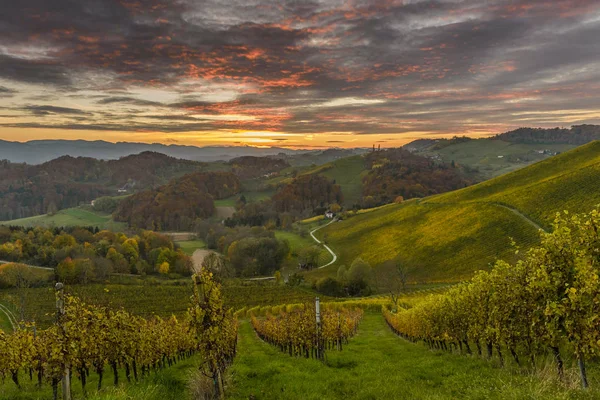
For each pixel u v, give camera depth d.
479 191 139.25
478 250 98.31
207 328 12.62
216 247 164.12
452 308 21.31
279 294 86.81
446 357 18.58
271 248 132.38
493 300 16.39
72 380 19.22
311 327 21.75
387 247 125.06
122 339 17.70
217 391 12.41
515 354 15.21
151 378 15.77
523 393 9.71
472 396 10.56
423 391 12.06
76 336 13.77
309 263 128.62
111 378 19.66
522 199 108.00
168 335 23.27
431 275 97.19
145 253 145.62
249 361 18.34
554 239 12.27
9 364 17.67
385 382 13.50
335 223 184.50
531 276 13.02
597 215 11.02
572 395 9.55
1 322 61.97
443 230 117.19
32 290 86.06
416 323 27.95
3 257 121.06
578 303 10.94
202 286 12.88
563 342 12.44
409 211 151.50
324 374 14.94
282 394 12.50
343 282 93.25
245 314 59.53
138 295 84.44
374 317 52.09
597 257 11.04
